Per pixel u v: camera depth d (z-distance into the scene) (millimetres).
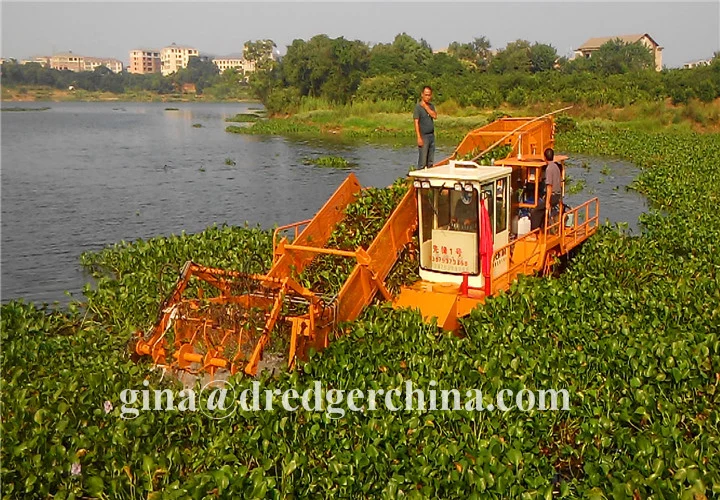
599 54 133750
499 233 13039
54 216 29672
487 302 11938
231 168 45438
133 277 15992
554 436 9391
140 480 8023
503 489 7672
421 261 12898
